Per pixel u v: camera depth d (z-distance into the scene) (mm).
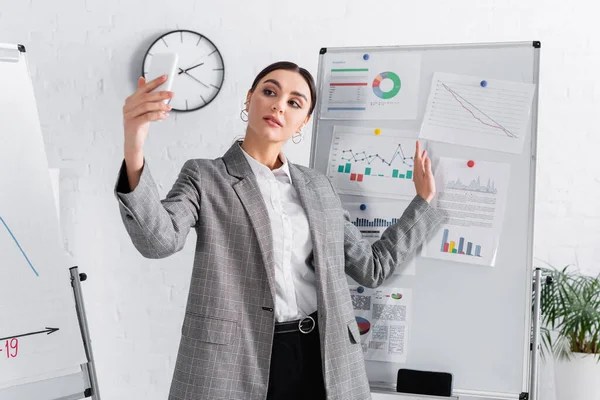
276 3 3154
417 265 2225
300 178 1997
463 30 3053
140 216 1620
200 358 1775
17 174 1895
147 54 3160
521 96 2240
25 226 1883
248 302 1821
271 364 1831
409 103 2322
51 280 1910
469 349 2164
